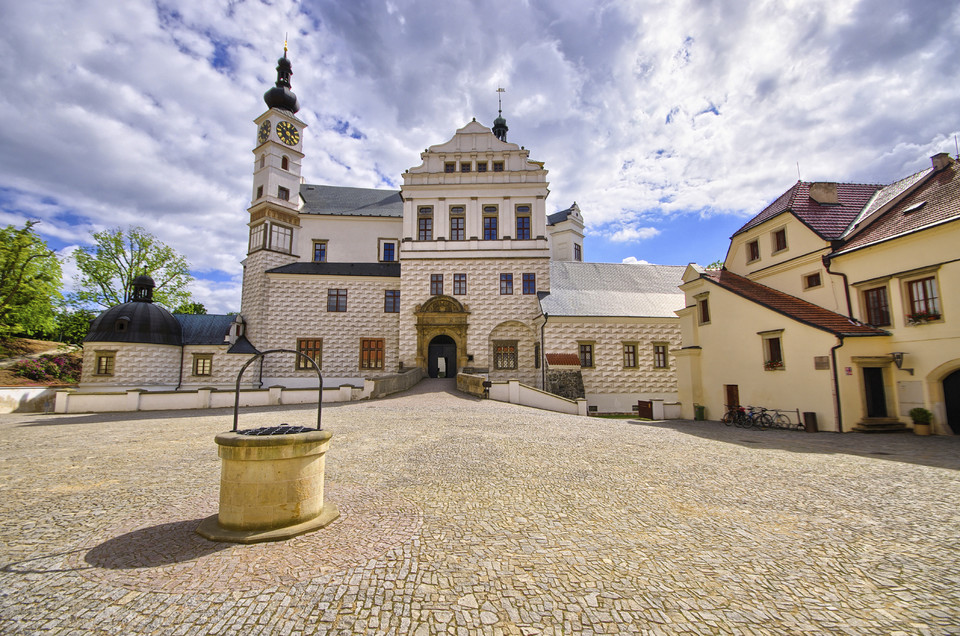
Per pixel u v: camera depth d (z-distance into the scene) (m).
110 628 4.13
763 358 20.95
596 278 38.34
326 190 47.16
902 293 17.94
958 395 16.80
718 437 15.54
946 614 4.43
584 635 4.05
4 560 5.52
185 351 36.31
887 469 10.39
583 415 23.77
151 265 48.09
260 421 18.83
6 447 13.59
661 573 5.24
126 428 17.83
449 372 40.31
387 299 39.66
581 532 6.45
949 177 18.98
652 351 33.53
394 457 11.38
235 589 4.79
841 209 23.20
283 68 42.72
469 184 37.88
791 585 5.00
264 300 38.50
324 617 4.29
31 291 37.84
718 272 25.92
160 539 6.14
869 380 18.09
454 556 5.61
